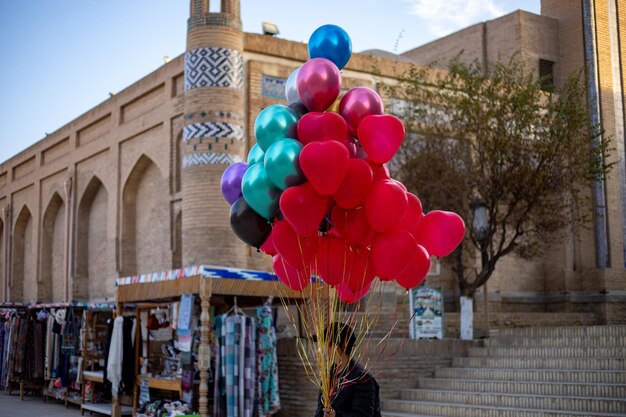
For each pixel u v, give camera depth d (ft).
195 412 34.45
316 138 15.83
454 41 72.90
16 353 49.96
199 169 47.37
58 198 76.54
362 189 15.70
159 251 57.31
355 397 16.21
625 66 66.33
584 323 59.26
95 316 45.24
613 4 66.69
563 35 67.10
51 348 47.65
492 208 45.60
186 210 47.88
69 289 69.77
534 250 50.55
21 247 85.76
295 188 15.65
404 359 38.75
